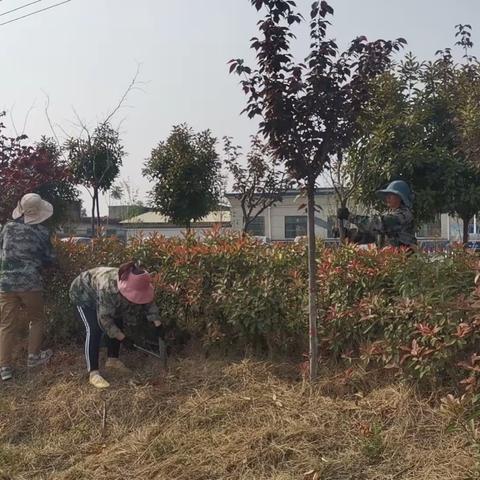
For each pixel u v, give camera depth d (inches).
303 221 1246.9
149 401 192.5
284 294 202.1
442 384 163.8
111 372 218.5
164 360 216.2
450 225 745.6
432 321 162.4
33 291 229.3
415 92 334.3
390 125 322.7
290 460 152.2
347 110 180.2
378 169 324.5
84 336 252.8
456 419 147.6
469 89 325.7
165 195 665.0
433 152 328.5
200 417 178.1
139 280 204.7
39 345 234.5
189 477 152.4
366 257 191.2
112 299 206.8
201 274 221.1
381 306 178.1
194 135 670.5
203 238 239.8
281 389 186.5
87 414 192.5
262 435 161.9
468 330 152.6
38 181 297.0
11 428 191.8
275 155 182.7
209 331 216.4
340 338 188.7
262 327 201.9
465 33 361.7
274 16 171.8
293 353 207.2
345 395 178.2
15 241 229.1
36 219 236.4
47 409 198.5
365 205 335.0
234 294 208.7
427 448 147.7
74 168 583.8
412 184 332.5
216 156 673.0
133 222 980.6
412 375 166.1
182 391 196.4
